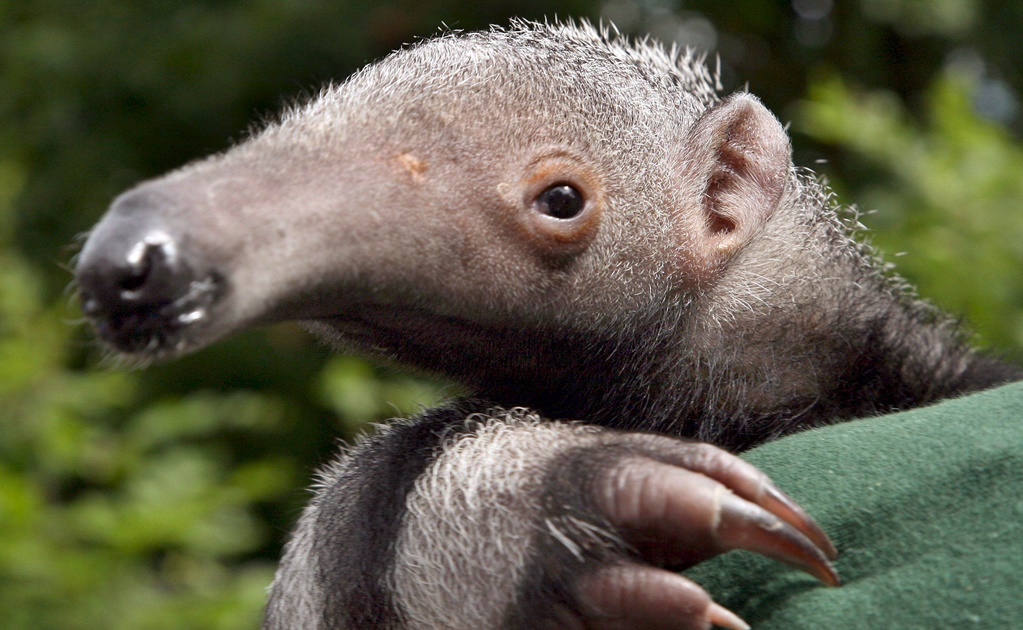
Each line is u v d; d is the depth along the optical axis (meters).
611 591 0.47
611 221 0.53
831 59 1.20
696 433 0.55
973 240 0.75
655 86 0.56
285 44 1.10
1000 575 0.44
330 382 0.89
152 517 0.75
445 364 0.54
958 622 0.44
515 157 0.52
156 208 0.47
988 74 1.17
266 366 1.09
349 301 0.50
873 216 0.83
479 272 0.52
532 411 0.52
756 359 0.55
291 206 0.49
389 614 0.50
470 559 0.48
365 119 0.51
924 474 0.46
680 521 0.46
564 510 0.47
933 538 0.45
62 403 0.79
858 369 0.56
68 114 1.16
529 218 0.52
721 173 0.55
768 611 0.46
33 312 0.85
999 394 0.47
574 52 0.55
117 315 0.47
